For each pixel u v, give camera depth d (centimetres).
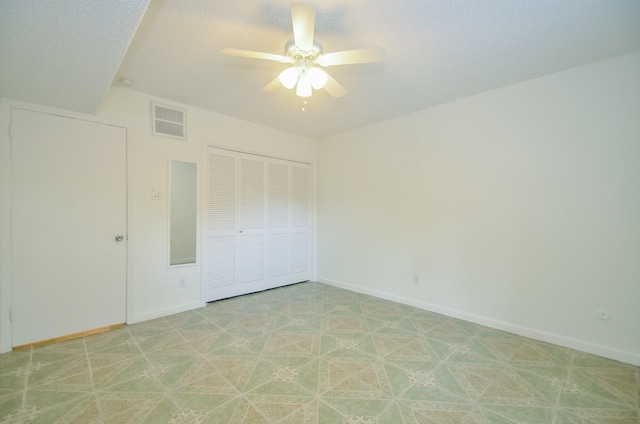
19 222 228
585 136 228
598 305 223
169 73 242
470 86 266
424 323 284
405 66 230
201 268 329
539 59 220
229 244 359
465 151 293
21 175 229
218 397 169
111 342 239
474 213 287
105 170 265
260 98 295
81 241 254
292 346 234
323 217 446
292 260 432
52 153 241
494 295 274
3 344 221
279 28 184
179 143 309
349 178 408
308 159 443
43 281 238
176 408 159
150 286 291
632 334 210
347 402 166
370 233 382
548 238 245
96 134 260
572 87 233
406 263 343
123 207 274
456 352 226
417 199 332
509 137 265
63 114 245
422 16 172
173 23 177
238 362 208
